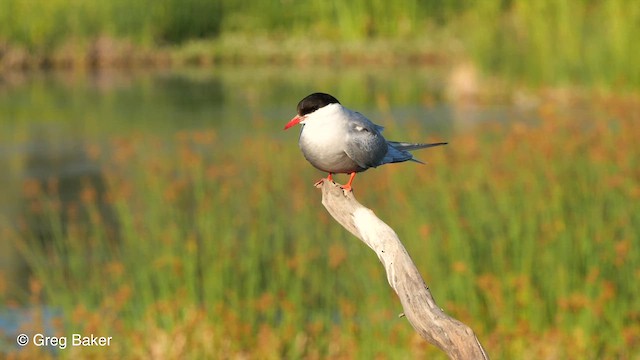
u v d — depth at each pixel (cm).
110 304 1237
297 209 1542
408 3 4866
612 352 1138
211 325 1204
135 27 4594
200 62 4544
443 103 3116
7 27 4350
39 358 1144
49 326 1273
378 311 1183
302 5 4950
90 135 2706
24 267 1560
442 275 1266
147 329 1207
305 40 4797
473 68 3472
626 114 1928
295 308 1230
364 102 3173
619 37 3144
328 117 766
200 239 1474
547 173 1466
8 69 4253
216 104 3212
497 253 1303
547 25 3422
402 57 4506
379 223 637
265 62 4559
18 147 2583
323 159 771
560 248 1272
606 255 1262
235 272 1321
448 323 567
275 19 4928
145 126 2800
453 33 4659
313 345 1188
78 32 4484
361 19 4850
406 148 816
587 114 2503
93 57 4438
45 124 2902
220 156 2244
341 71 4156
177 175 1975
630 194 1374
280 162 1969
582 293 1224
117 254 1519
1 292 1362
